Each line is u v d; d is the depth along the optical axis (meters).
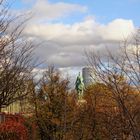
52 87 53.22
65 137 50.59
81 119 48.81
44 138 53.06
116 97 16.59
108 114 31.27
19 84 12.10
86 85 45.25
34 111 50.62
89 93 41.16
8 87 11.69
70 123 50.91
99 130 38.25
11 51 13.10
